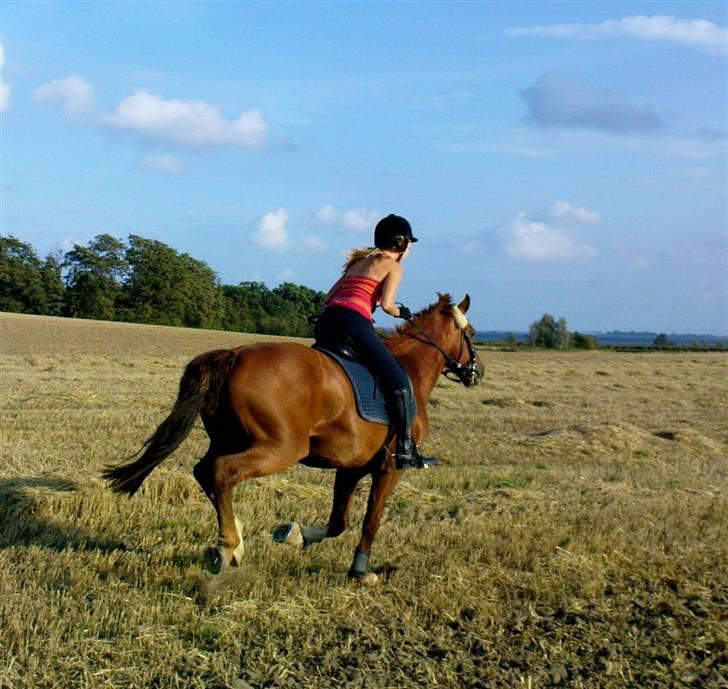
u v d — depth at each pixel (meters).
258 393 5.92
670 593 6.64
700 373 41.22
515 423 18.05
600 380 33.91
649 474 12.28
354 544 7.66
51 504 8.17
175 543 7.51
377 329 7.51
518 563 7.27
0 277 87.69
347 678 5.04
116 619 5.60
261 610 5.91
